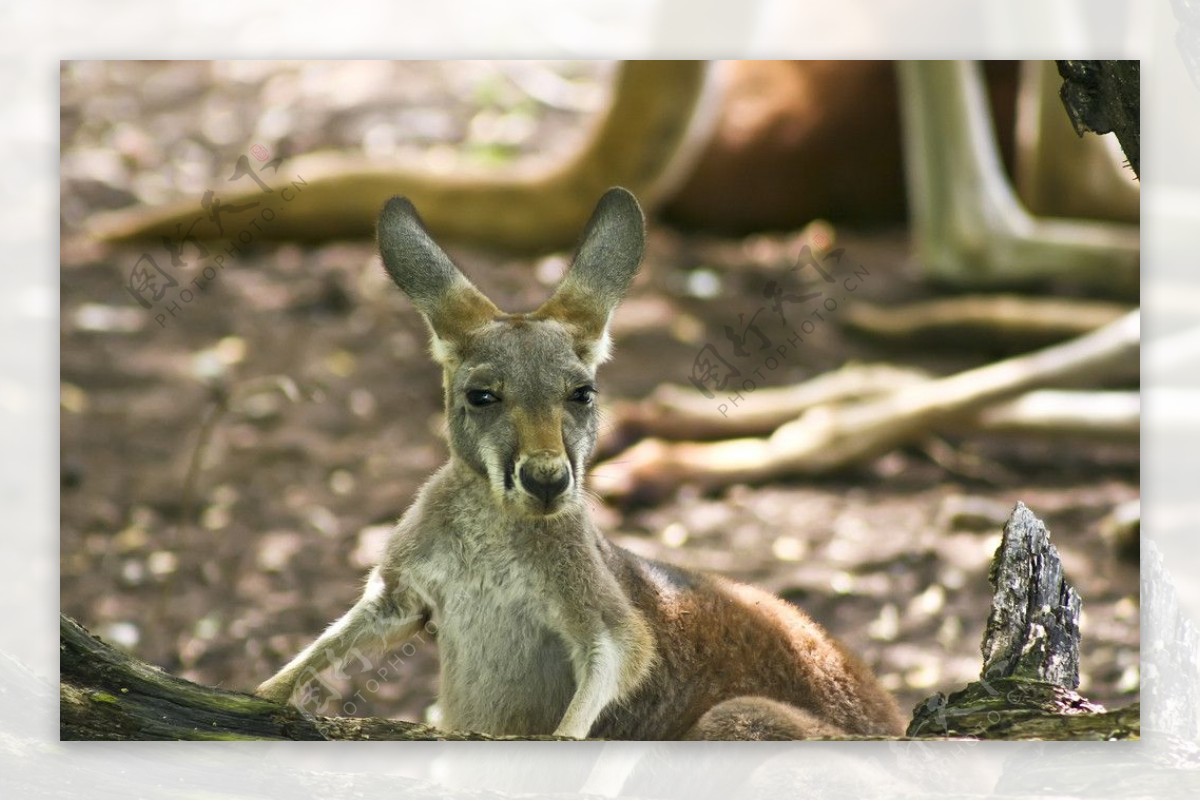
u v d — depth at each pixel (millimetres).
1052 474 12852
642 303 15719
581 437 6879
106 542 11469
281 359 14320
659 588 7227
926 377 14453
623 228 7316
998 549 7195
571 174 15383
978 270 15711
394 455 13000
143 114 18172
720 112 17500
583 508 6930
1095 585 10742
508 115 18562
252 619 10523
